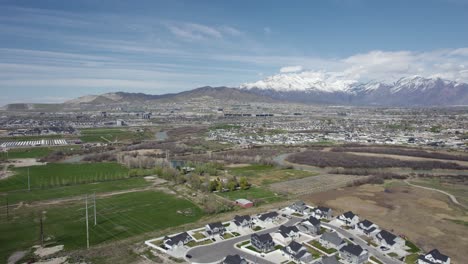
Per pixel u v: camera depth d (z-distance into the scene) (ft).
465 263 377.50
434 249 385.70
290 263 374.43
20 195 627.46
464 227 480.23
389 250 407.44
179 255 388.57
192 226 476.13
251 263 371.97
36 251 396.16
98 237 437.99
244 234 450.71
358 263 372.58
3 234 444.96
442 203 586.86
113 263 367.04
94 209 522.47
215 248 407.85
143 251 397.19
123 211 537.65
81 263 366.02
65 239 430.61
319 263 365.40
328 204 584.40
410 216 523.70
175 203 577.84
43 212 532.32
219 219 504.43
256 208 559.38
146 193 639.35
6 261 370.94
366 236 449.48
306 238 440.45
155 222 491.31
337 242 409.90
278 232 442.50
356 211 547.49
